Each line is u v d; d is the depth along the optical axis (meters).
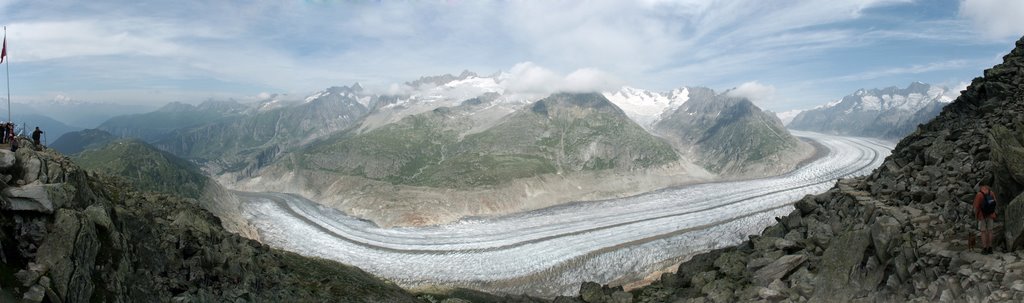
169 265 30.83
